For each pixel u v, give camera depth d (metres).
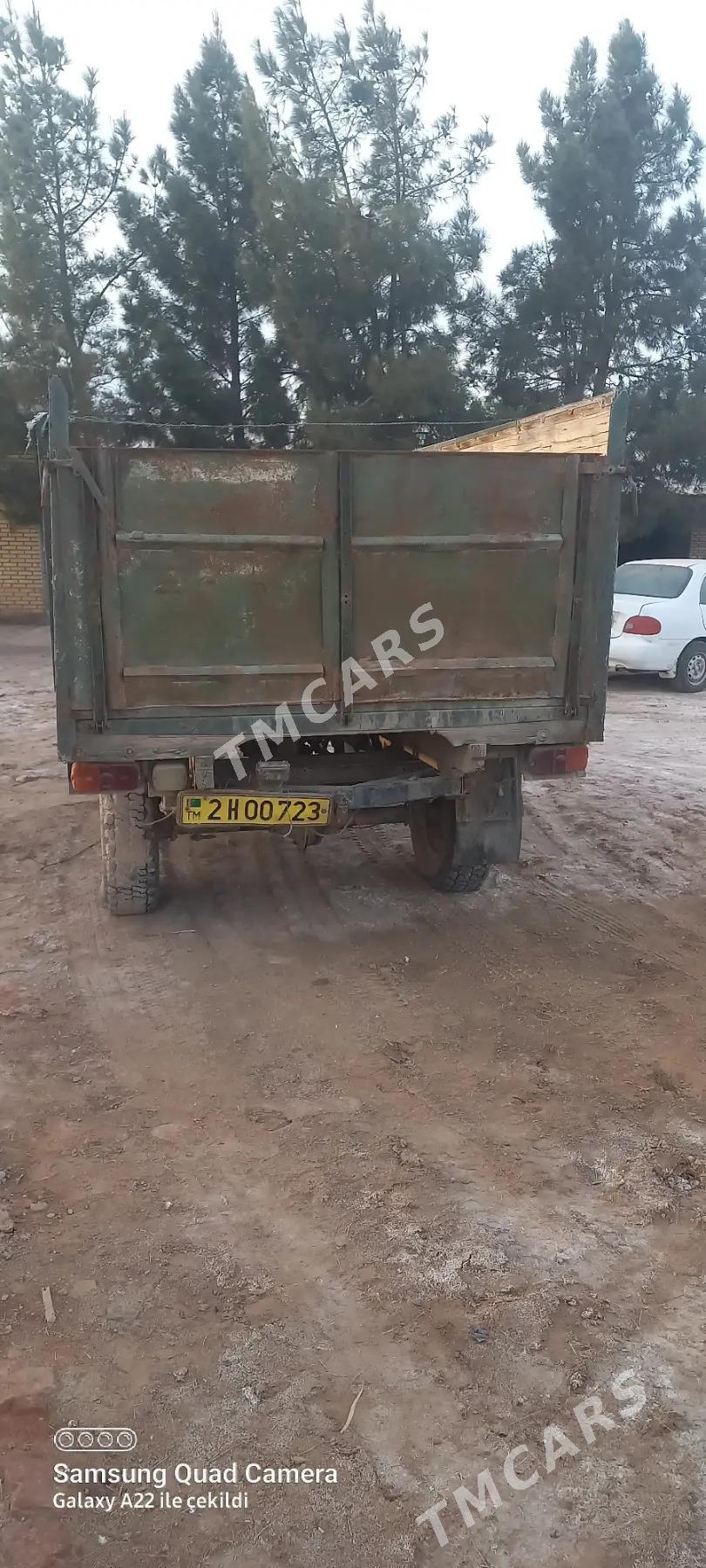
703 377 17.64
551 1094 3.63
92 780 4.49
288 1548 2.02
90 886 5.78
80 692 4.34
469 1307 2.61
